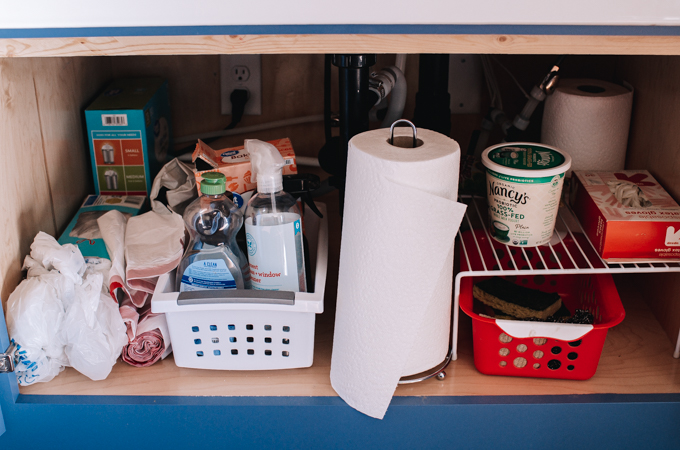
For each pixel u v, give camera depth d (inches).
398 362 30.8
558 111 42.0
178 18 27.2
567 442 33.5
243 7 27.0
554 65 41.3
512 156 34.9
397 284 29.4
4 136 32.2
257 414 32.7
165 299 31.8
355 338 31.2
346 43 28.0
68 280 32.6
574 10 27.0
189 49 28.2
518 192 33.3
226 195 35.7
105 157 42.6
